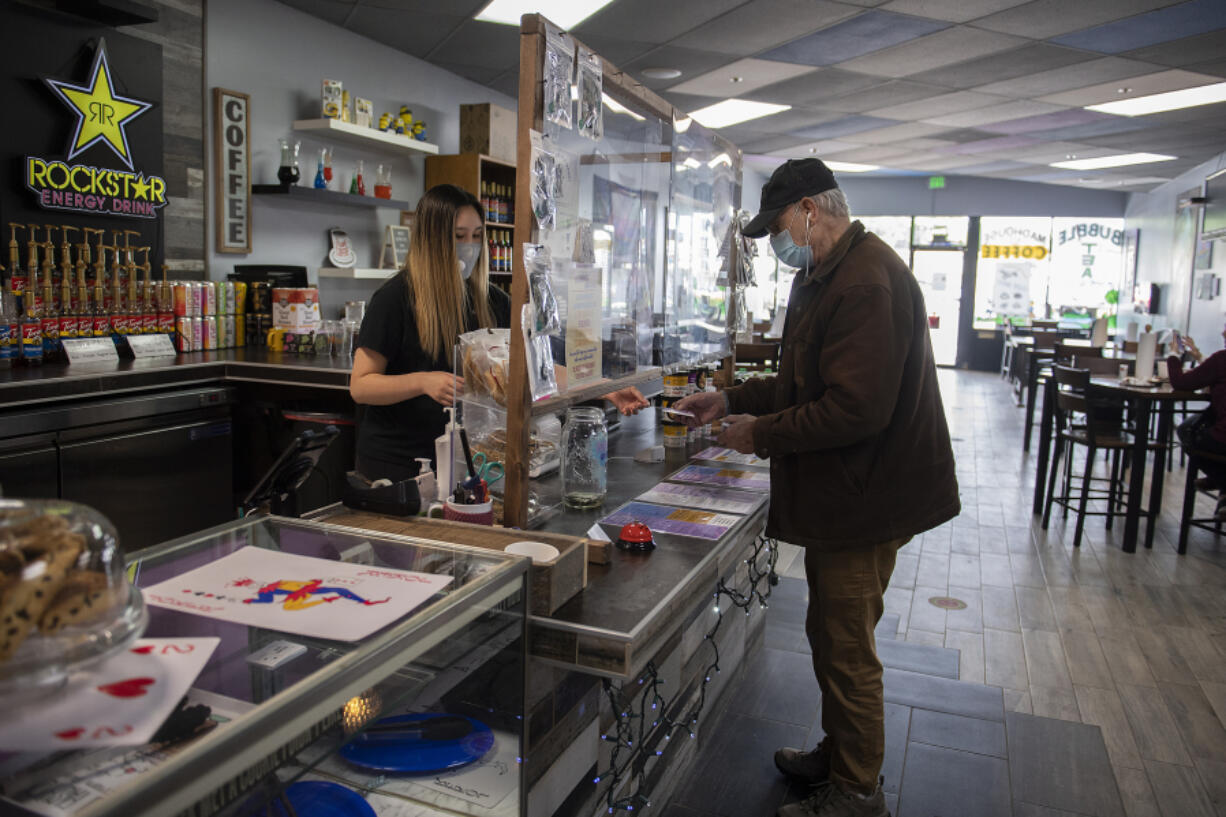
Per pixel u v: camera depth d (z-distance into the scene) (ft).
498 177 20.36
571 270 5.51
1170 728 8.50
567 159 5.35
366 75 17.99
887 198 45.78
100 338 11.94
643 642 4.13
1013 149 31.60
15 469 9.43
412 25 17.01
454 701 3.48
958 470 21.07
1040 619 11.44
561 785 4.75
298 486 4.71
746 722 8.31
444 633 3.15
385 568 3.54
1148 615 11.63
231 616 2.93
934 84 21.75
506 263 20.02
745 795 7.07
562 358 5.53
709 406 7.23
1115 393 15.15
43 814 1.81
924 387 5.85
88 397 10.32
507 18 16.60
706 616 7.48
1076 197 43.47
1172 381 14.52
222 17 14.53
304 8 15.93
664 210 7.39
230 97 14.71
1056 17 16.22
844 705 6.06
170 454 11.39
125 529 10.85
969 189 44.32
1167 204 37.58
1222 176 29.37
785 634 10.63
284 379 12.28
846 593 5.95
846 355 5.45
